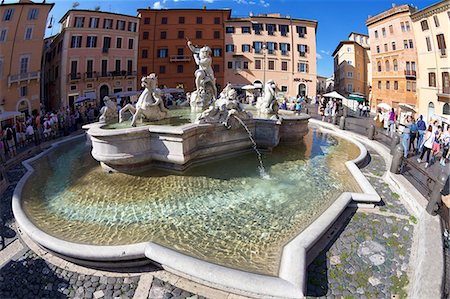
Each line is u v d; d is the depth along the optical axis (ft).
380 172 27.50
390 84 130.82
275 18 148.77
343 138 45.01
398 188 22.38
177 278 12.55
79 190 21.97
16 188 22.56
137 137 23.79
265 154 31.81
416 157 34.45
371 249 14.73
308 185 23.12
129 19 136.67
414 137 37.35
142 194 20.86
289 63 151.02
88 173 25.66
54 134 46.80
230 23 148.97
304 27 152.05
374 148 38.50
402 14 121.29
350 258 13.97
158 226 16.63
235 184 22.75
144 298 11.59
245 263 13.23
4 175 25.82
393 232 16.39
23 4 96.58
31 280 12.91
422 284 11.02
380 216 18.30
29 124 46.37
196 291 11.78
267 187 22.39
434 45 95.04
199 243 14.92
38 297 11.93
